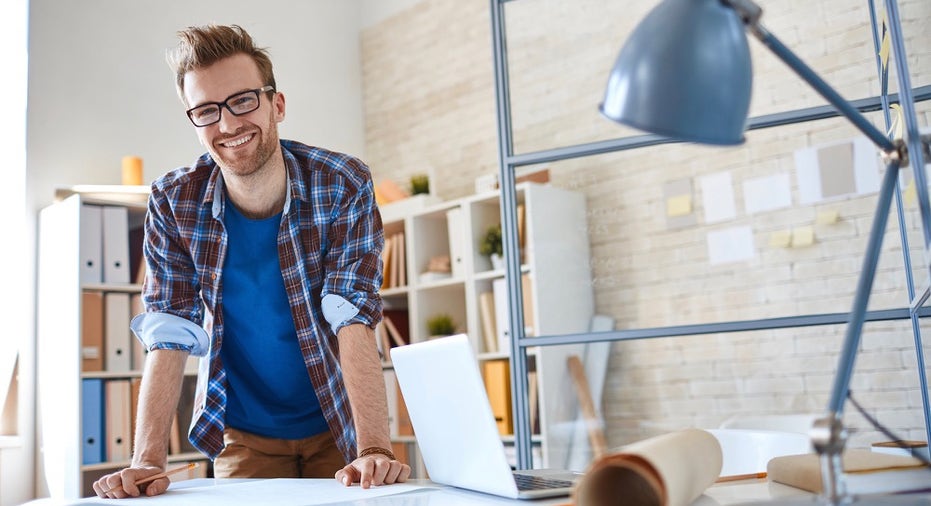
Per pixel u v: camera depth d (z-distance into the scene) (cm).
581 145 263
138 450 166
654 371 273
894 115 201
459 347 108
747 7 79
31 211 403
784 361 270
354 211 181
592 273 275
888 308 234
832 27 240
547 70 272
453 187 498
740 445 210
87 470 366
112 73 441
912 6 178
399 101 532
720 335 279
